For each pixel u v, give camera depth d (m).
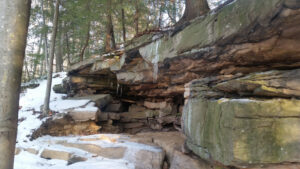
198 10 4.34
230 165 2.24
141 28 10.78
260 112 2.03
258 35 2.32
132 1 8.15
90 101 7.00
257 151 2.00
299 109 1.99
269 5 2.00
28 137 5.31
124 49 5.50
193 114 3.23
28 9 1.64
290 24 1.99
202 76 3.94
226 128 2.22
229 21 2.57
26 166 3.74
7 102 1.46
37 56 10.63
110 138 4.96
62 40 12.95
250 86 2.34
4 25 1.50
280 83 2.13
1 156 1.41
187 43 3.43
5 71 1.47
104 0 7.84
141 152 3.92
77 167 3.60
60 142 4.99
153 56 4.43
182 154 3.51
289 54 2.38
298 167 1.96
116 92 8.30
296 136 1.94
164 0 8.85
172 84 5.27
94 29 11.70
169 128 6.65
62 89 9.34
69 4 8.68
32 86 11.02
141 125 7.32
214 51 3.01
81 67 7.60
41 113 6.63
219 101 2.54
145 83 5.91
